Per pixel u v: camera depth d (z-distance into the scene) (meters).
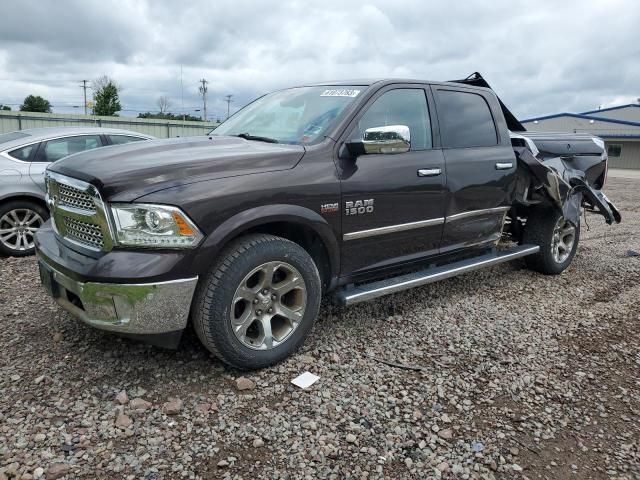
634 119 47.28
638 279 5.72
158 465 2.37
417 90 4.20
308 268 3.32
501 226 5.02
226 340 3.01
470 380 3.25
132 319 2.79
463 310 4.48
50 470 2.29
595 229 9.08
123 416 2.70
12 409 2.74
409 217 3.96
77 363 3.25
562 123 46.97
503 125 4.95
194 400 2.90
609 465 2.51
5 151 6.19
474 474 2.40
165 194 2.78
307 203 3.28
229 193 2.95
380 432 2.68
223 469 2.36
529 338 3.93
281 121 3.98
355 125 3.65
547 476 2.42
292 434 2.63
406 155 3.94
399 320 4.18
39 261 3.43
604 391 3.19
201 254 2.85
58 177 3.15
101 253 2.89
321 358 3.46
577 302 4.84
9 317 3.97
